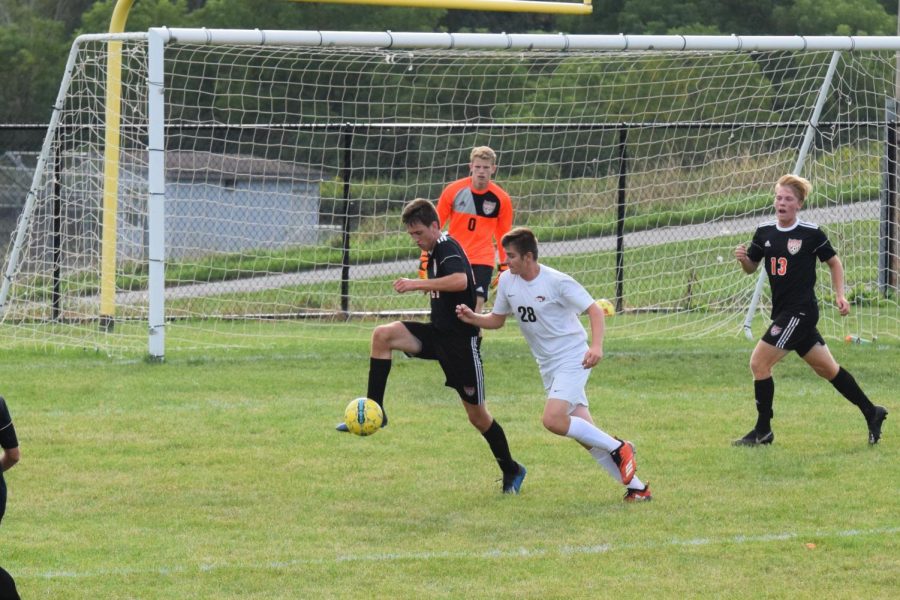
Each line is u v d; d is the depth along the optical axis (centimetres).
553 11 5241
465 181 4216
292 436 3306
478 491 2766
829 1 14525
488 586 2091
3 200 7706
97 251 5534
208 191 7450
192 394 3856
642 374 4253
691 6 14400
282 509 2612
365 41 4350
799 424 3459
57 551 2294
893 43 4697
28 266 5422
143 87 5338
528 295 2639
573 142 9181
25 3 17038
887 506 2598
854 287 5772
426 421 3512
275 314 5678
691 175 6406
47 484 2806
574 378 2652
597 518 2530
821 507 2595
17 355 4597
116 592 2058
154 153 4328
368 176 10756
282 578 2136
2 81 14462
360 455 3106
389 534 2423
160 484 2814
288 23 13350
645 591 2061
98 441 3231
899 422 3469
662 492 2736
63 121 5344
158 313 4428
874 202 5712
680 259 5969
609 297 5984
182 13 14062
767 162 6034
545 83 9562
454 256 2716
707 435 3328
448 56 4872
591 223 6141
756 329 5294
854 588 2072
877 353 4634
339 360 4516
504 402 3791
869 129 6106
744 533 2409
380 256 6012
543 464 3025
